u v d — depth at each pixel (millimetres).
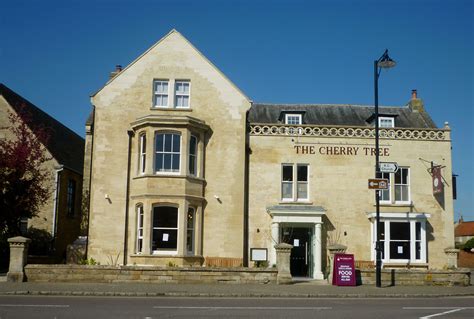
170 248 24281
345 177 26453
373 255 25922
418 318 12469
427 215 26031
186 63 26328
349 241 25969
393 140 26891
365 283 21781
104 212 24938
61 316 12125
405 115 31422
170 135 24953
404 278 21906
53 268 20562
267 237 25703
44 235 29766
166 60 26266
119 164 25328
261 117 30250
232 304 14945
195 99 26078
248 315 12594
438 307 14891
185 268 20938
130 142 25562
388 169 21922
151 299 16188
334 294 18188
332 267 21812
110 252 24719
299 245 26219
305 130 26656
